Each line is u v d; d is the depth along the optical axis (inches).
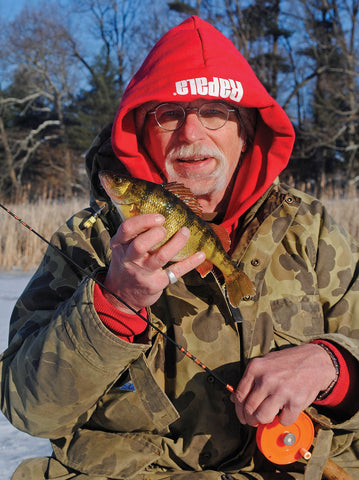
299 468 80.0
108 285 68.1
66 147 1769.2
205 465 78.8
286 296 84.7
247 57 1612.9
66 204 604.1
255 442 79.4
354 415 74.2
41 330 74.5
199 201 93.6
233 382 79.4
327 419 75.4
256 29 1649.9
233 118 92.2
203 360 79.6
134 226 61.1
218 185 90.7
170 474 76.3
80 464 75.2
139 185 69.5
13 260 463.5
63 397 70.6
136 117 95.0
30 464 79.1
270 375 70.3
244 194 90.2
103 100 1691.7
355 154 1510.8
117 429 79.1
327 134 1451.8
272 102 89.6
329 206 523.5
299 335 83.3
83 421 78.0
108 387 73.1
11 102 1801.2
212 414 78.8
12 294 310.0
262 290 83.6
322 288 87.7
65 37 1768.0
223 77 89.0
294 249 87.4
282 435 72.9
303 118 1657.2
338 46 1465.3
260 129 94.9
